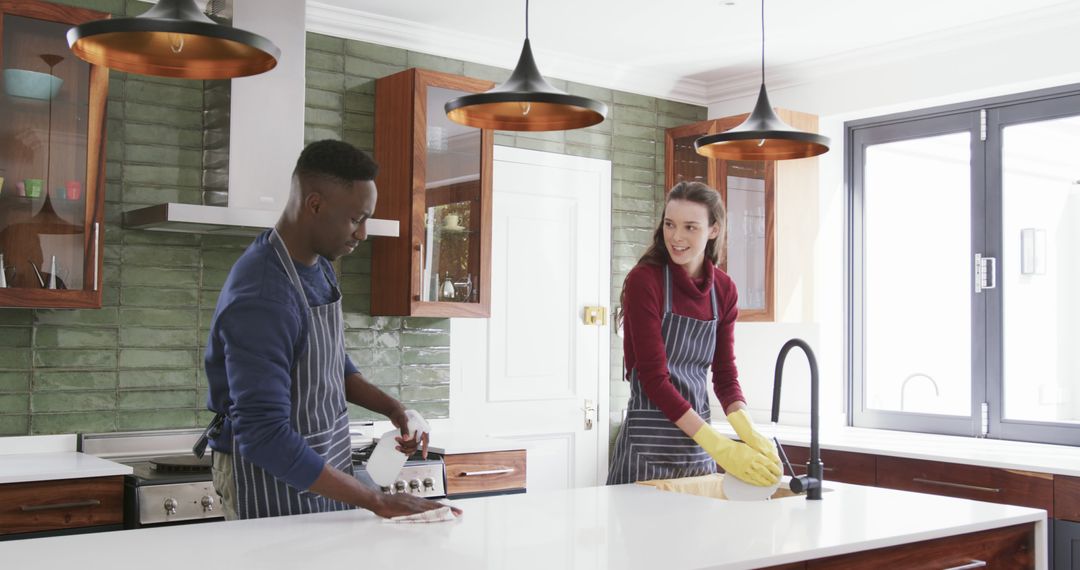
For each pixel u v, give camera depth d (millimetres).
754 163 4797
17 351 3484
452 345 4500
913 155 4812
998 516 2164
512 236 4719
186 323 3820
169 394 3779
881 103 4664
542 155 4820
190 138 3818
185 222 3369
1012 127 4430
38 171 3262
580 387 4949
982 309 4500
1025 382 4355
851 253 5031
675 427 2541
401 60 4375
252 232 3715
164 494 3184
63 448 3553
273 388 1886
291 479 1886
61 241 3297
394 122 4145
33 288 3230
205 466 3352
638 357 2508
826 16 4152
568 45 4641
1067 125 4246
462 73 4559
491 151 4277
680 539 1853
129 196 3701
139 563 1593
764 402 5117
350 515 2037
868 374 4988
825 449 4223
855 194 5031
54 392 3551
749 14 4141
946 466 3801
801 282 4824
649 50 4703
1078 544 3418
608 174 5062
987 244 4492
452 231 4152
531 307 4777
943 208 4688
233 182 3525
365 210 2021
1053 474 3484
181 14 2051
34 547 1712
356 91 4250
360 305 4250
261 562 1606
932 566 2021
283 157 3607
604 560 1669
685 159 5141
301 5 3660
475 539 1821
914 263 4805
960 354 4613
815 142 2803
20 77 3238
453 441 4039
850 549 1844
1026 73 4156
